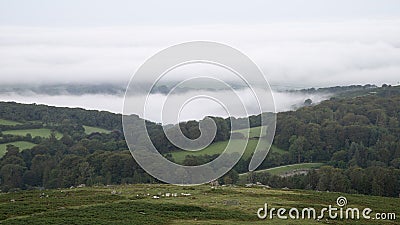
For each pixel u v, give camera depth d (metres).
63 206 50.72
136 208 48.94
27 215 46.00
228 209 50.28
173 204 51.56
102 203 52.81
